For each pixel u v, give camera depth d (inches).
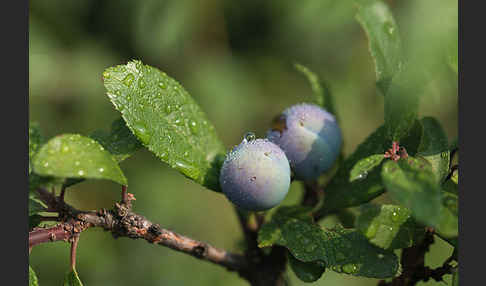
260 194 7.6
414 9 11.3
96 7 13.9
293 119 8.1
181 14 13.7
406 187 6.7
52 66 13.7
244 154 7.6
